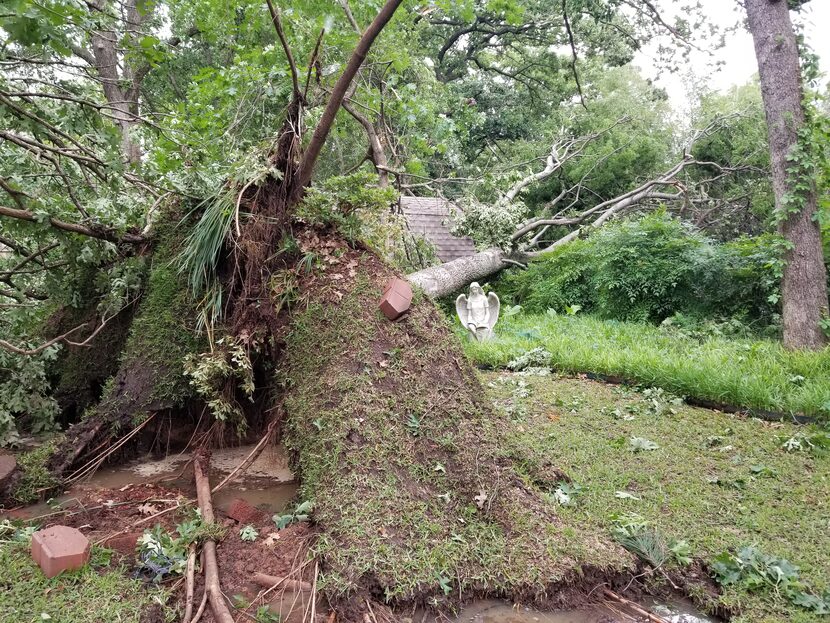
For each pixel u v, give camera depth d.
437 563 2.38
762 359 6.03
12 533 2.76
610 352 6.38
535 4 15.14
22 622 2.02
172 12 7.58
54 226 3.86
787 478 3.51
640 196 13.48
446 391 3.22
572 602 2.36
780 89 7.18
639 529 2.78
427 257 9.84
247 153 4.12
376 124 8.14
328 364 3.21
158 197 4.48
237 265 3.75
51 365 4.70
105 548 2.58
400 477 2.74
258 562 2.54
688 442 4.14
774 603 2.28
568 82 19.02
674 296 9.24
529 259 12.74
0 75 3.66
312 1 5.93
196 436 3.98
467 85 19.16
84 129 3.68
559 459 3.75
